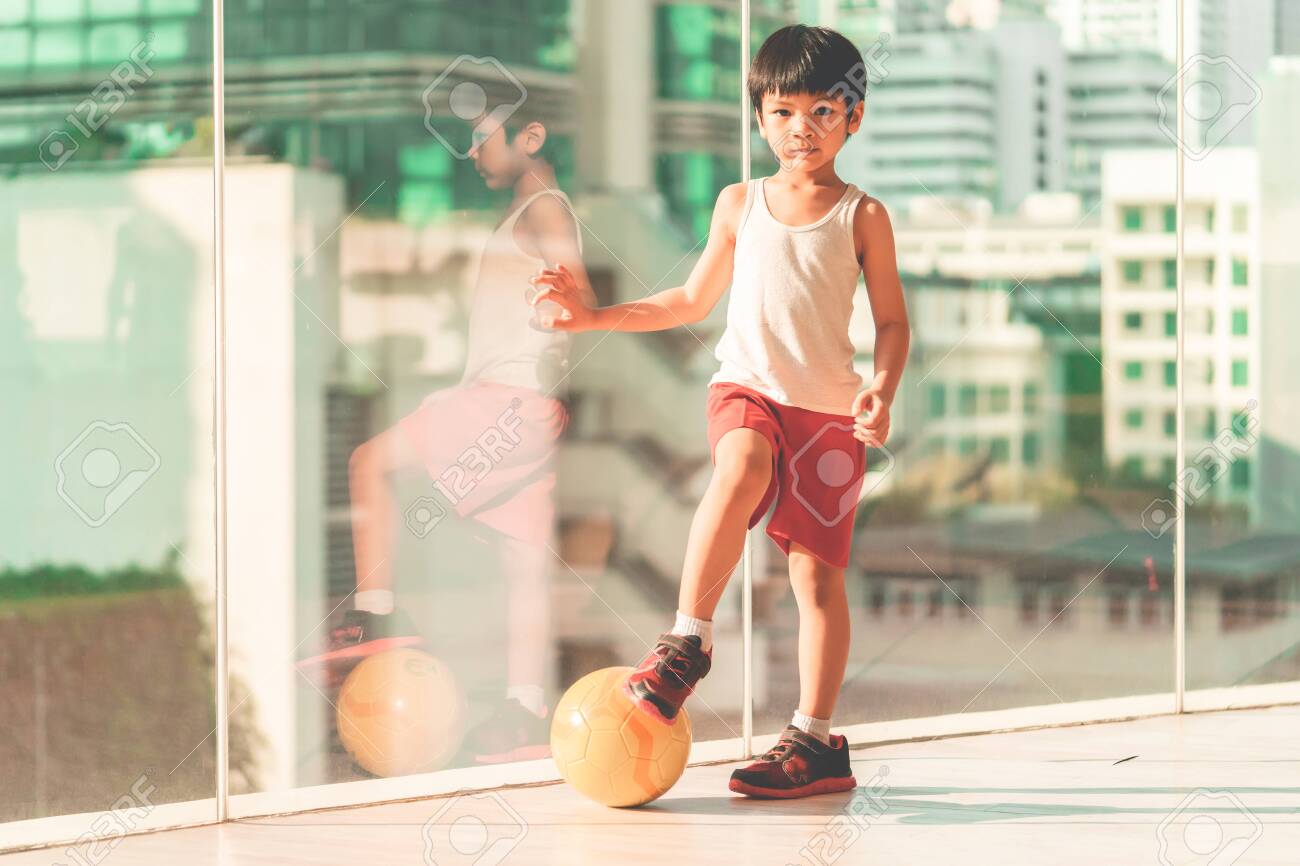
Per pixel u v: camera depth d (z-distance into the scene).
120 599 3.32
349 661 3.48
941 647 3.84
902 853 2.22
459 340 3.56
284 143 3.37
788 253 2.73
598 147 3.66
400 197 3.48
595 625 3.71
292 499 3.42
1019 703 3.88
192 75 3.29
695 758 3.27
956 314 3.87
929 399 3.84
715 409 2.73
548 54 3.61
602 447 3.70
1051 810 2.54
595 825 2.48
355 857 2.28
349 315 3.45
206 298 3.31
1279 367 4.11
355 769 3.47
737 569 3.57
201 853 2.33
